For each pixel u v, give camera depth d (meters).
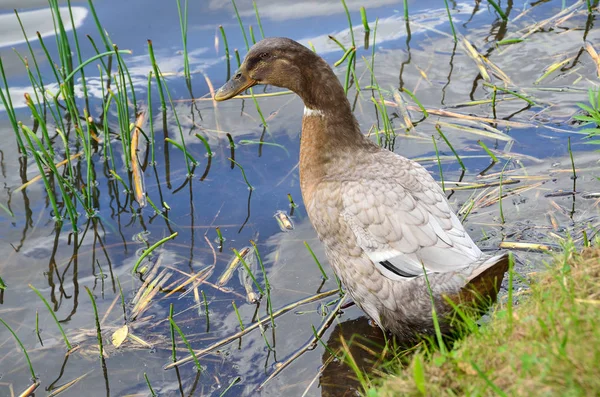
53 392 4.71
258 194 6.44
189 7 8.95
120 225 6.26
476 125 6.89
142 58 8.18
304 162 5.09
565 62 7.48
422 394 3.39
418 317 4.43
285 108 7.49
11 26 8.55
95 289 5.58
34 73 7.98
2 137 7.31
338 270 4.92
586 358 3.09
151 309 5.33
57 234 6.21
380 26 8.48
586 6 8.39
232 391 4.59
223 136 7.14
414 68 7.74
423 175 4.81
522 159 6.35
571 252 4.28
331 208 4.81
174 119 7.43
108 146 7.18
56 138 7.31
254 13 8.82
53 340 5.13
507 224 5.59
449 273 4.27
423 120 7.03
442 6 8.82
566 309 3.51
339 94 5.00
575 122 6.70
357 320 5.04
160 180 6.73
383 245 4.56
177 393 4.62
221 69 7.96
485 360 3.45
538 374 3.15
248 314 5.20
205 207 6.35
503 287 4.80
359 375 3.98
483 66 7.57
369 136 6.86
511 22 8.32
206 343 4.99
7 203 6.57
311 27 8.49
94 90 7.86
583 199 5.73
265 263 5.66
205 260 5.77
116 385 4.72
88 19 8.66
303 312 5.16
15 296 5.56
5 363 4.96
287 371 4.68
